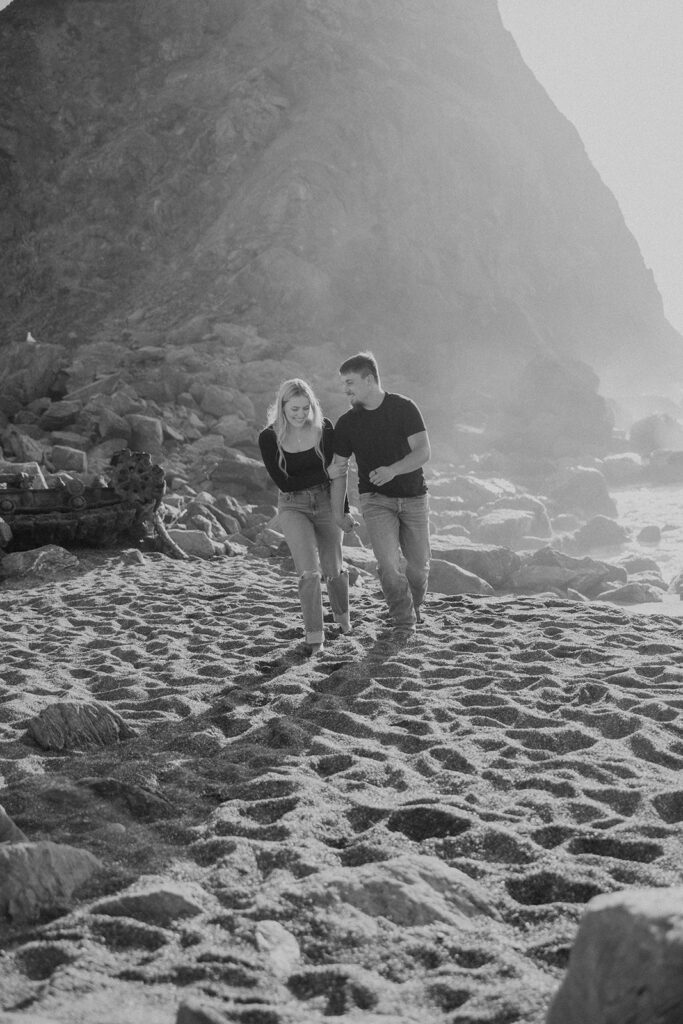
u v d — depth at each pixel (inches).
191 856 139.0
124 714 218.2
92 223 2193.7
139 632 312.7
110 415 941.2
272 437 268.8
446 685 236.8
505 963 100.3
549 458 1252.5
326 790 162.1
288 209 2004.2
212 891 125.9
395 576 284.4
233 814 153.8
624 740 189.0
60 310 2054.6
